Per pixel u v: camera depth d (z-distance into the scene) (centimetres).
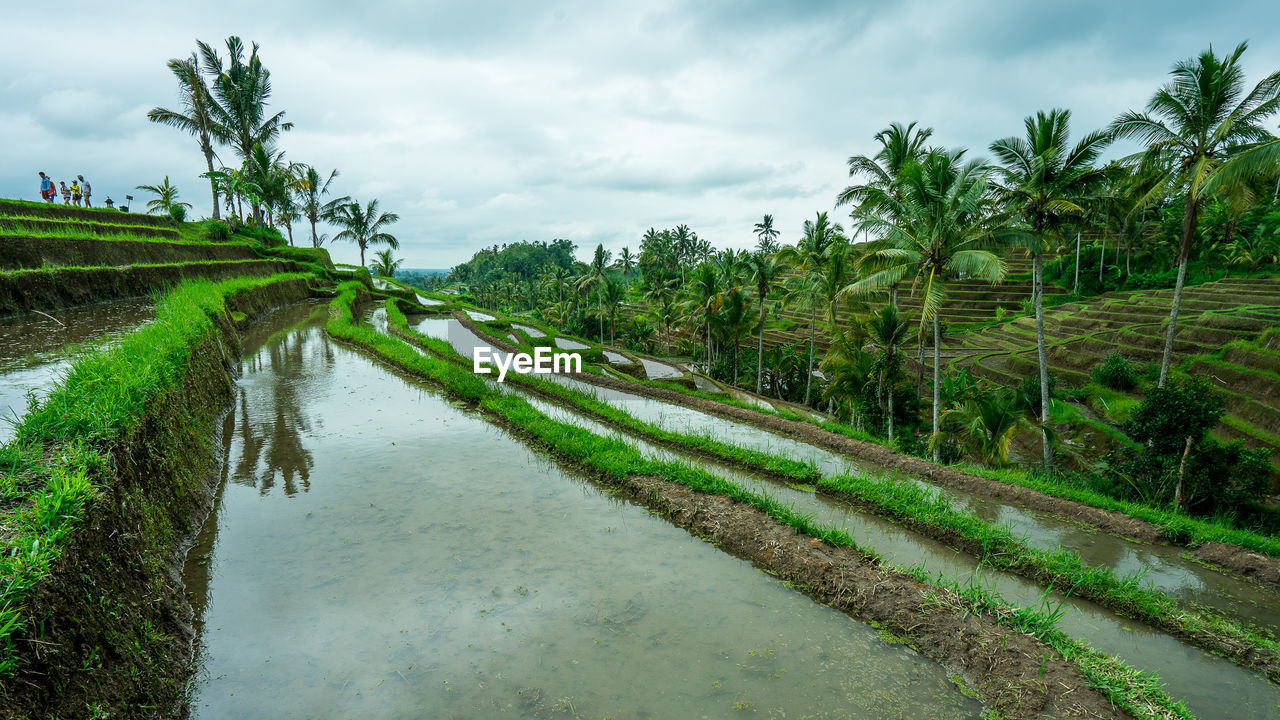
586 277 6444
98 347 1041
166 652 553
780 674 619
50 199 2780
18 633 366
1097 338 3588
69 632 410
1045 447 1925
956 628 688
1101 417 2680
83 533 477
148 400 808
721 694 582
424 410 1650
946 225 1739
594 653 636
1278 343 2600
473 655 623
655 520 1008
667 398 2278
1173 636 780
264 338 2634
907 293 6344
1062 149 1723
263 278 3503
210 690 553
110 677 441
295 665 595
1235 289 3941
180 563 750
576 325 6975
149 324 1254
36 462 541
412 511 984
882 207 2098
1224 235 5162
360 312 4238
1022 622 710
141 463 700
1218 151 1770
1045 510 1239
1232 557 1013
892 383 2245
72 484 486
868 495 1169
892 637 696
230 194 4200
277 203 4756
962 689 611
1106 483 1755
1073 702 580
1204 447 1582
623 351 4147
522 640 652
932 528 1048
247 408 1559
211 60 3978
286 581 749
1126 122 1881
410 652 623
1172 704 592
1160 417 1636
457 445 1355
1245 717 627
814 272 2980
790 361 3991
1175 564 1020
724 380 4491
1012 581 900
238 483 1064
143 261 2350
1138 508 1227
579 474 1211
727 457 1438
